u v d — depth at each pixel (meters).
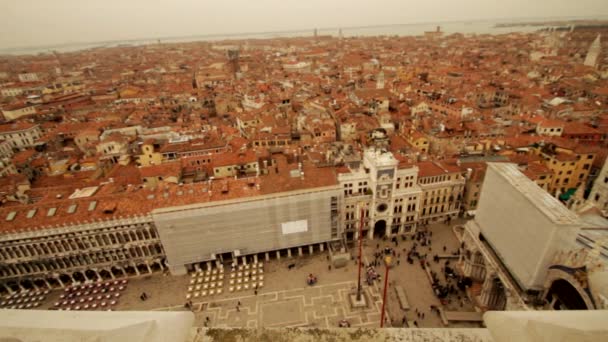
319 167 96.06
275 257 87.06
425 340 6.87
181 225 76.44
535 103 168.62
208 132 138.50
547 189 98.44
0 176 113.38
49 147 148.88
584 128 125.19
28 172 125.38
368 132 136.62
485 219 67.62
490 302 67.69
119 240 78.62
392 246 89.12
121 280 81.50
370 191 86.81
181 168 102.56
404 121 153.88
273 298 74.56
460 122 136.75
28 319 5.58
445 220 99.06
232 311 71.81
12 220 76.56
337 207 82.81
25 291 78.88
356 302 70.75
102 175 116.69
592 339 4.95
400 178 87.06
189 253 79.88
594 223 60.44
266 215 79.06
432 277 77.31
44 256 76.44
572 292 46.81
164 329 5.80
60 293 79.00
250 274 80.88
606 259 47.91
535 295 53.81
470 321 66.00
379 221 93.75
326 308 71.44
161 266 83.44
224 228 78.50
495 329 6.14
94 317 5.84
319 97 199.75
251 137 136.62
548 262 50.97
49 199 87.00
